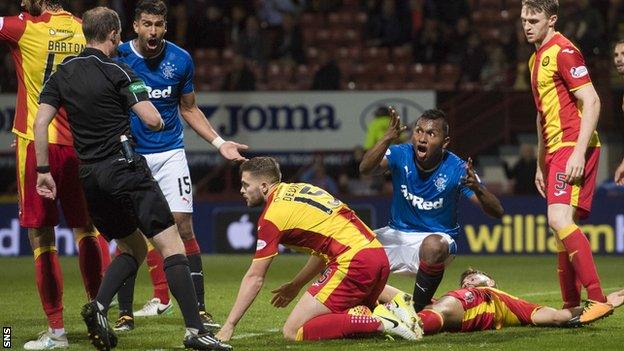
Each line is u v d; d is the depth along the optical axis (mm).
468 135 49719
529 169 43781
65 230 41250
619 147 49344
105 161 16578
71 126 16812
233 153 20625
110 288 16547
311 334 17516
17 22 18172
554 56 18531
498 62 51000
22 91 18266
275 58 53031
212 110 47875
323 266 18328
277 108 48125
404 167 20141
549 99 18719
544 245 40656
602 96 50062
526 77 50188
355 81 53000
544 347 16688
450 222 20266
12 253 41562
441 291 27078
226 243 42344
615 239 40312
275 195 17625
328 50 54844
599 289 18359
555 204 18562
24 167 17922
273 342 17609
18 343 18344
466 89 49500
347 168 48125
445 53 53156
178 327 20219
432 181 19969
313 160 48125
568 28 50156
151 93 20531
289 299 18656
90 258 18766
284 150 48156
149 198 16516
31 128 18031
